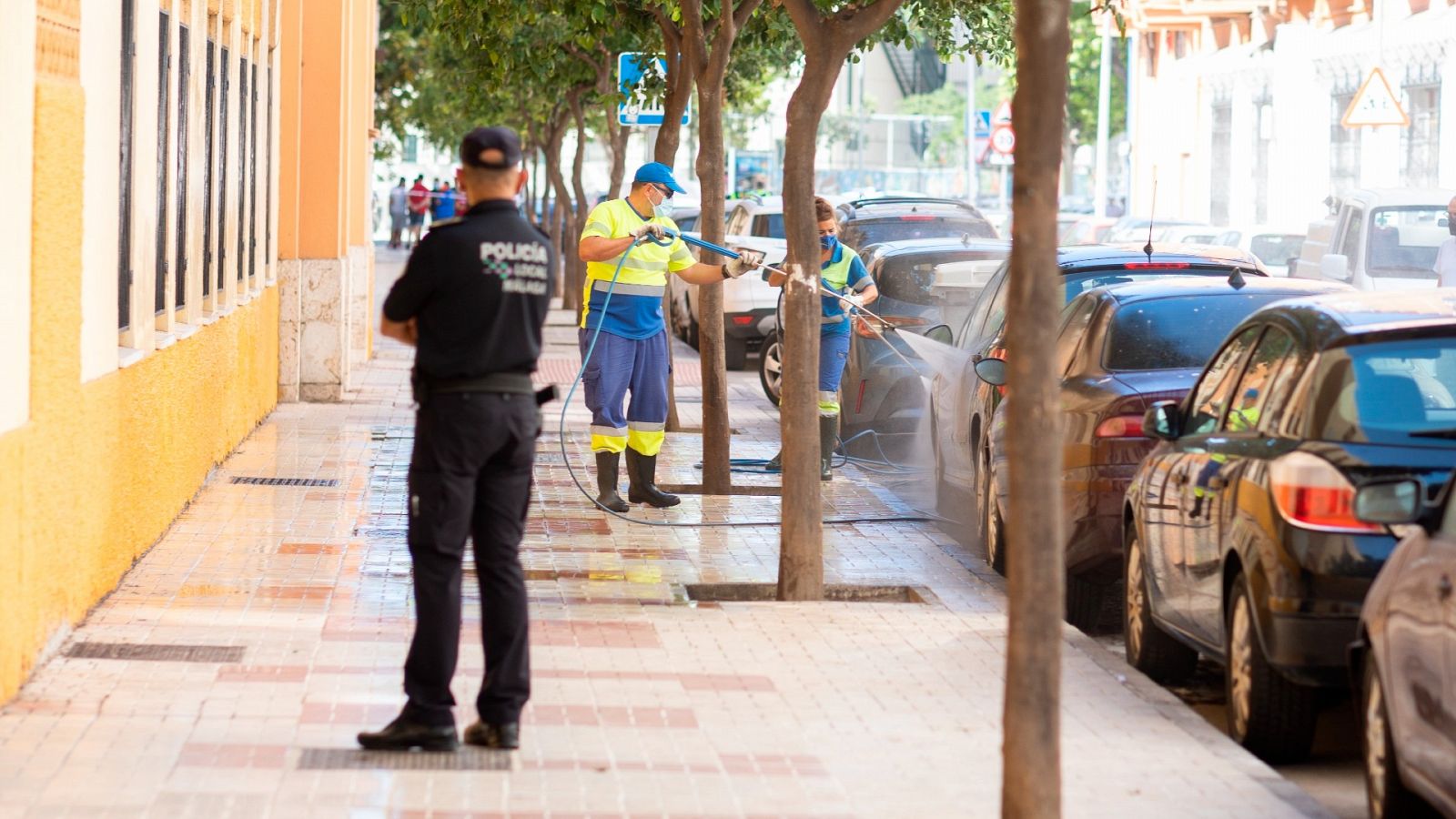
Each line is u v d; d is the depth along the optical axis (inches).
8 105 435.2
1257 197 2472.9
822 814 370.9
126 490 606.9
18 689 453.1
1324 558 407.5
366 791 378.3
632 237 772.0
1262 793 389.1
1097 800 382.9
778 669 501.0
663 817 366.0
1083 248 786.8
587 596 605.6
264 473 870.4
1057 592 310.8
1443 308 459.5
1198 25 2662.4
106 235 560.1
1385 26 2003.0
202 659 494.3
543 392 411.2
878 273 1068.5
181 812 360.8
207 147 839.7
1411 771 351.6
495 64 1055.6
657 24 1080.8
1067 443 601.0
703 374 856.9
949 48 1087.0
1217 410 502.9
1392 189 1307.8
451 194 3558.1
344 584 608.7
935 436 855.1
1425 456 413.4
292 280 1195.3
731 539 733.9
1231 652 449.4
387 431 1052.5
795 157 601.9
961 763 410.3
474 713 444.1
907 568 682.2
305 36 1205.7
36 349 466.9
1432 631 340.2
